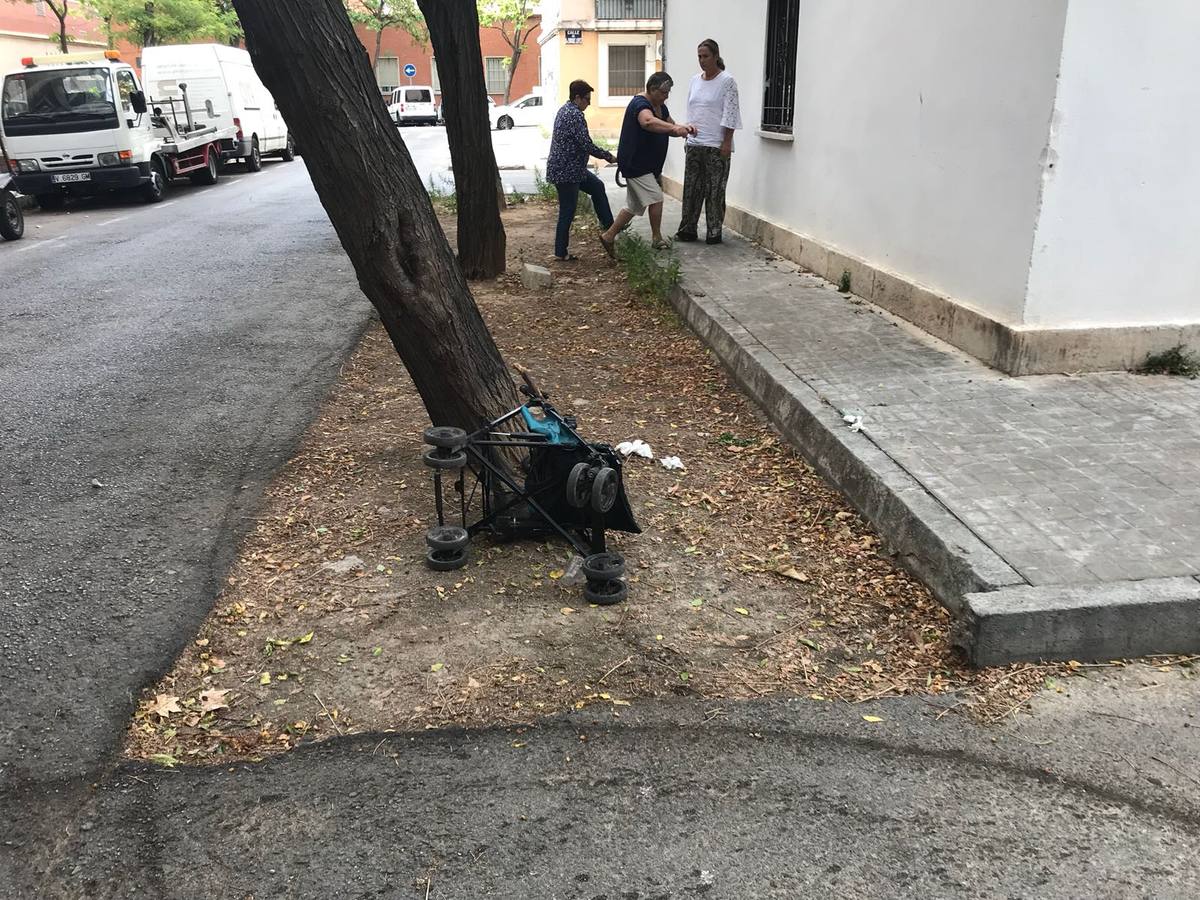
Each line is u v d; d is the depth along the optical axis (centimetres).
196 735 307
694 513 459
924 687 328
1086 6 502
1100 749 296
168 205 1759
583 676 335
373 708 320
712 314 721
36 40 2870
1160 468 438
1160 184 543
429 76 5669
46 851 261
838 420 500
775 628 364
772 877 248
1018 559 361
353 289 971
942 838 261
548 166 1034
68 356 738
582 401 621
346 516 462
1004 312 576
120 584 399
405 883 248
